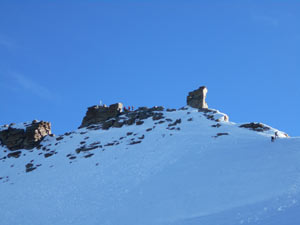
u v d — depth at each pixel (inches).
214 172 2460.6
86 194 2716.5
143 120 4074.8
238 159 2581.2
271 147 2672.2
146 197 2378.2
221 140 3078.2
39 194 2940.5
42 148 4074.8
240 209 1875.0
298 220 1492.4
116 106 4534.9
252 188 2108.8
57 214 2534.5
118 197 2516.0
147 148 3267.7
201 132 3388.3
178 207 2126.0
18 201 2903.5
